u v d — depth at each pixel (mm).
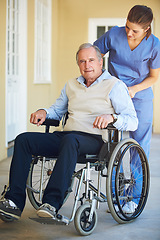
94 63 2559
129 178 2783
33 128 6348
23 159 2398
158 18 7992
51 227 2500
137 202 2797
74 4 8469
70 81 2727
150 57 2816
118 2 8375
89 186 2566
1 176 3953
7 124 5227
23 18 5676
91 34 8516
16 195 2350
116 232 2428
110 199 2416
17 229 2449
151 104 2934
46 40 7449
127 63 2855
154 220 2672
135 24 2662
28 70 6000
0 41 4664
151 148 5965
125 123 2441
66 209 2900
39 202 2889
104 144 2412
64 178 2252
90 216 2342
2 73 4758
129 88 2797
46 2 7348
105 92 2572
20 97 5785
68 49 8547
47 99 7402
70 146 2289
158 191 3449
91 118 2590
